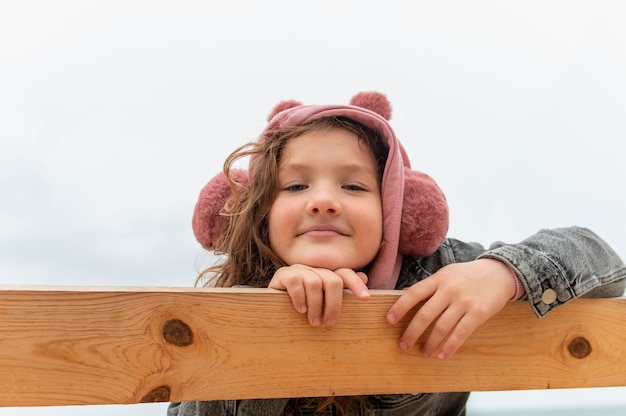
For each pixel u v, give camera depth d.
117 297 0.58
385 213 0.95
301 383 0.62
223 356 0.60
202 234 1.07
